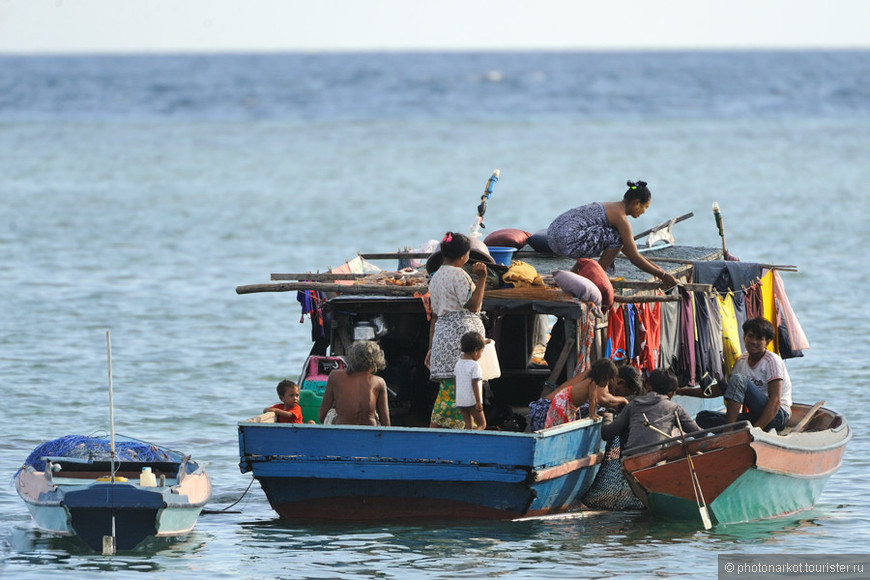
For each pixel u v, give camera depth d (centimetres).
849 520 4816
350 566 4150
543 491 4603
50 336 8844
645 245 6925
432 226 15912
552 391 5044
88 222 16125
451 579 4009
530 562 4197
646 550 4359
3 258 12850
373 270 6378
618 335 5234
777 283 6097
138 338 8838
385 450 4494
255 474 4606
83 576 4050
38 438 6156
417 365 5500
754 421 5012
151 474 4453
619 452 4944
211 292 10894
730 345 5759
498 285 5141
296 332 9162
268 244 14200
